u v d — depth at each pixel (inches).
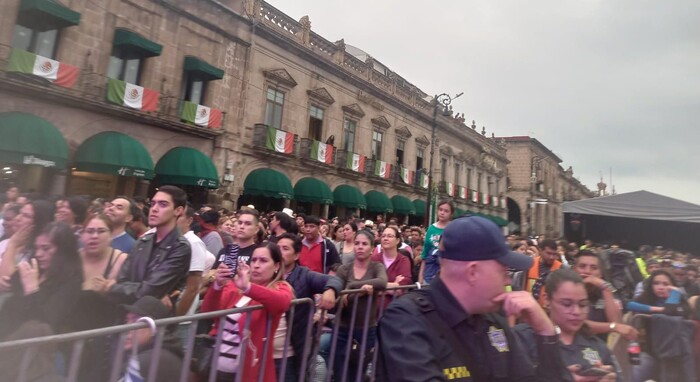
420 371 63.3
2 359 73.1
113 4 596.1
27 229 148.9
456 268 72.7
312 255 256.8
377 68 1305.4
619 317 157.8
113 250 155.9
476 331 72.8
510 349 78.0
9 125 469.7
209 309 153.0
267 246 144.0
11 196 272.7
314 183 888.9
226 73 751.7
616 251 280.5
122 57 613.9
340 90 1017.5
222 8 735.1
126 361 93.2
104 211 186.5
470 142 1626.5
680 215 642.2
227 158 749.3
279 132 825.5
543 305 190.4
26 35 520.1
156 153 652.1
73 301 115.9
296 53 893.2
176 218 149.8
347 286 190.7
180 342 111.8
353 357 180.5
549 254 219.8
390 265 244.1
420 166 1332.4
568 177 2746.1
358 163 1032.2
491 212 1786.4
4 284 123.0
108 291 127.0
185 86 693.3
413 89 1360.7
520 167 2049.7
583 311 114.1
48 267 115.6
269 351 132.5
